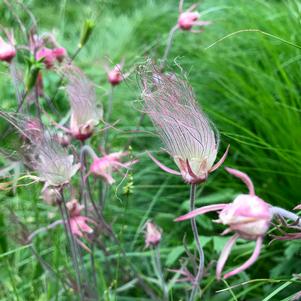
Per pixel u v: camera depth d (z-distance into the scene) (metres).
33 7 0.73
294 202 0.45
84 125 0.33
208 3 0.69
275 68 0.51
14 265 0.41
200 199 0.45
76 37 0.73
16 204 0.44
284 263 0.39
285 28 0.53
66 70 0.34
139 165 0.52
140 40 0.72
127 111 0.58
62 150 0.31
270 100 0.47
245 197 0.22
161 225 0.47
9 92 0.58
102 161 0.33
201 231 0.46
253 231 0.22
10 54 0.37
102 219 0.36
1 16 0.49
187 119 0.27
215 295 0.40
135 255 0.45
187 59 0.60
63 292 0.40
